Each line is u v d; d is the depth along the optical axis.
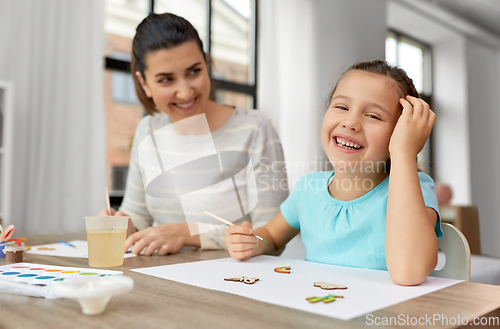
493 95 4.47
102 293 0.40
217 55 5.88
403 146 0.70
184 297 0.48
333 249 0.89
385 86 0.80
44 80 2.36
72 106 2.44
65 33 2.43
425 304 0.45
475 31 4.24
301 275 0.62
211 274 0.63
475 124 4.32
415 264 0.56
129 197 1.20
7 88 2.03
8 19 2.25
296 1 3.67
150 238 0.89
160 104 1.10
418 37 4.37
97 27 2.54
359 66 0.89
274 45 3.59
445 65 4.39
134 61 1.18
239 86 3.50
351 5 3.73
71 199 2.42
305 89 3.61
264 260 0.79
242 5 3.74
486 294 0.50
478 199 4.26
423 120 0.72
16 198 2.24
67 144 2.43
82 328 0.38
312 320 0.39
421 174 0.83
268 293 0.50
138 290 0.52
